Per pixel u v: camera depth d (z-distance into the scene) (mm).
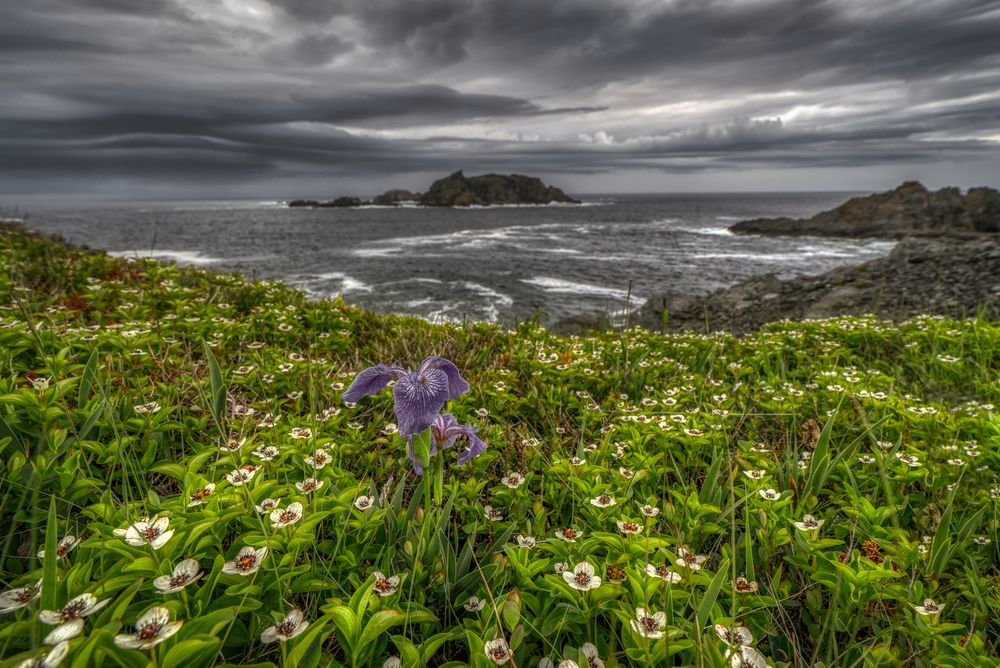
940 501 3186
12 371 3547
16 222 16906
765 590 2594
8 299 6184
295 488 2691
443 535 2562
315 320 7137
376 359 6297
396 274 40094
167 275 9461
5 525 2531
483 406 4844
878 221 73500
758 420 4754
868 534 2721
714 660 1842
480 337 7430
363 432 4090
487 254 55531
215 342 5754
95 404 3314
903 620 2373
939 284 14367
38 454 2736
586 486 3021
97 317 6242
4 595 1765
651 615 2020
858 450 4031
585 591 2145
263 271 41062
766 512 2855
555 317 24500
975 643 2105
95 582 1909
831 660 2246
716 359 6895
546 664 1959
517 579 2391
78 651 1443
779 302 17125
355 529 2604
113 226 102750
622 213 175625
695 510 2902
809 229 77125
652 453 3943
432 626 2248
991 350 6695
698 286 35156
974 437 4250
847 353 6988
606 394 5664
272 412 4062
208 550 2223
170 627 1547
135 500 2949
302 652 1674
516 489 3158
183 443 3482
